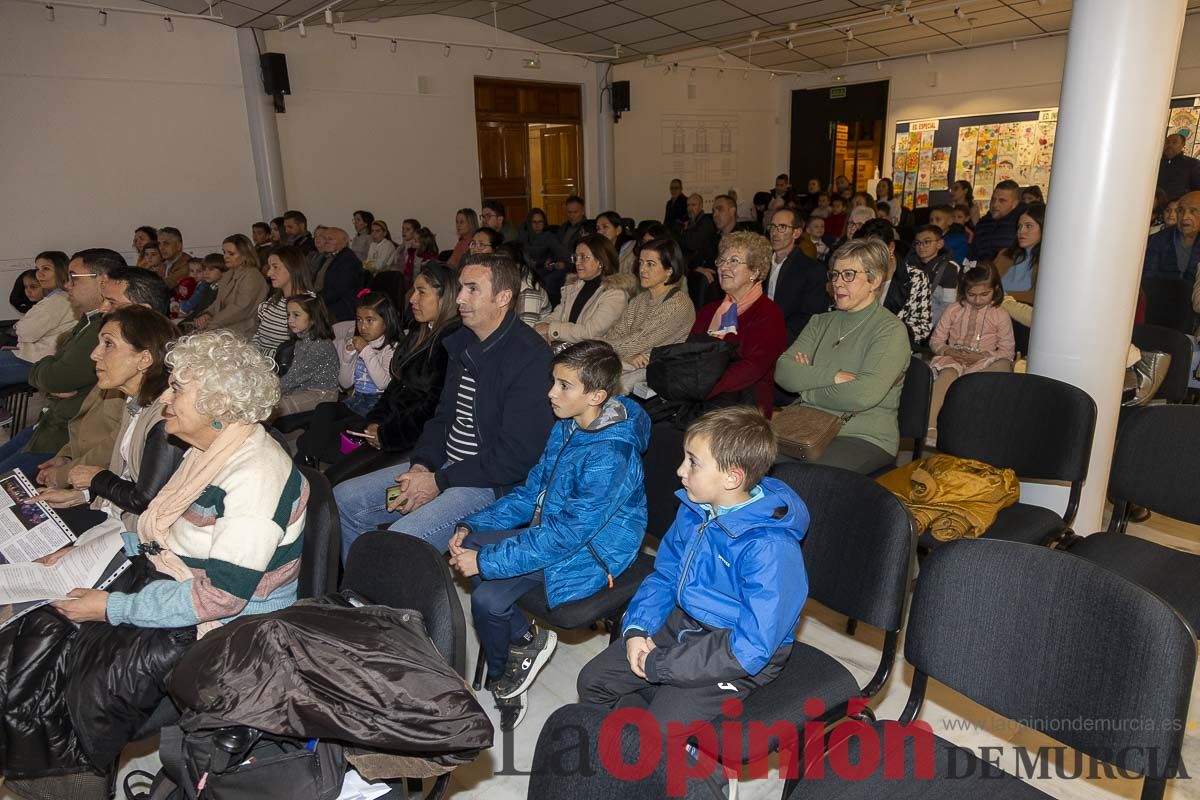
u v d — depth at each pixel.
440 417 2.50
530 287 4.10
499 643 1.88
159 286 2.71
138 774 1.88
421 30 8.47
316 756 1.22
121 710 1.50
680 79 10.67
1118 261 2.34
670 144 10.78
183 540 1.57
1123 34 2.19
